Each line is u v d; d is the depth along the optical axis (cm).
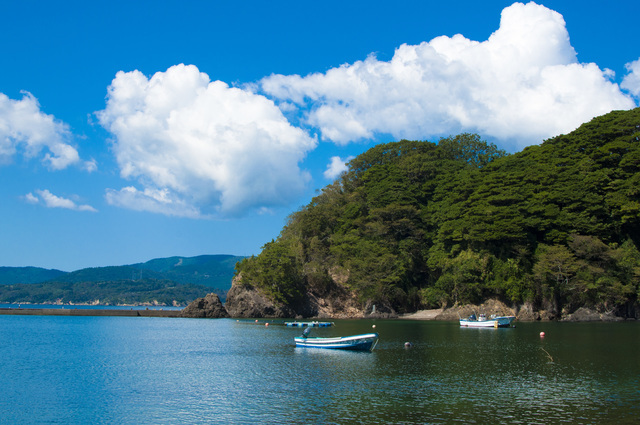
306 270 14088
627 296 11456
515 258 11781
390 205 13788
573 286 11175
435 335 8169
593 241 11294
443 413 3238
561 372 4628
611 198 11881
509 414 3203
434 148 17588
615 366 4969
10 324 11688
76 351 6425
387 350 6256
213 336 8406
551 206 11925
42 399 3709
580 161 12888
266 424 3030
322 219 15450
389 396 3703
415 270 14025
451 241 12988
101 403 3578
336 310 13938
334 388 3994
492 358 5528
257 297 13888
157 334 8869
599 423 3011
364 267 12950
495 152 17288
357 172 17638
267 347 6756
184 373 4728
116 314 15200
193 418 3177
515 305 11806
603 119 13562
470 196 12888
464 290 12156
